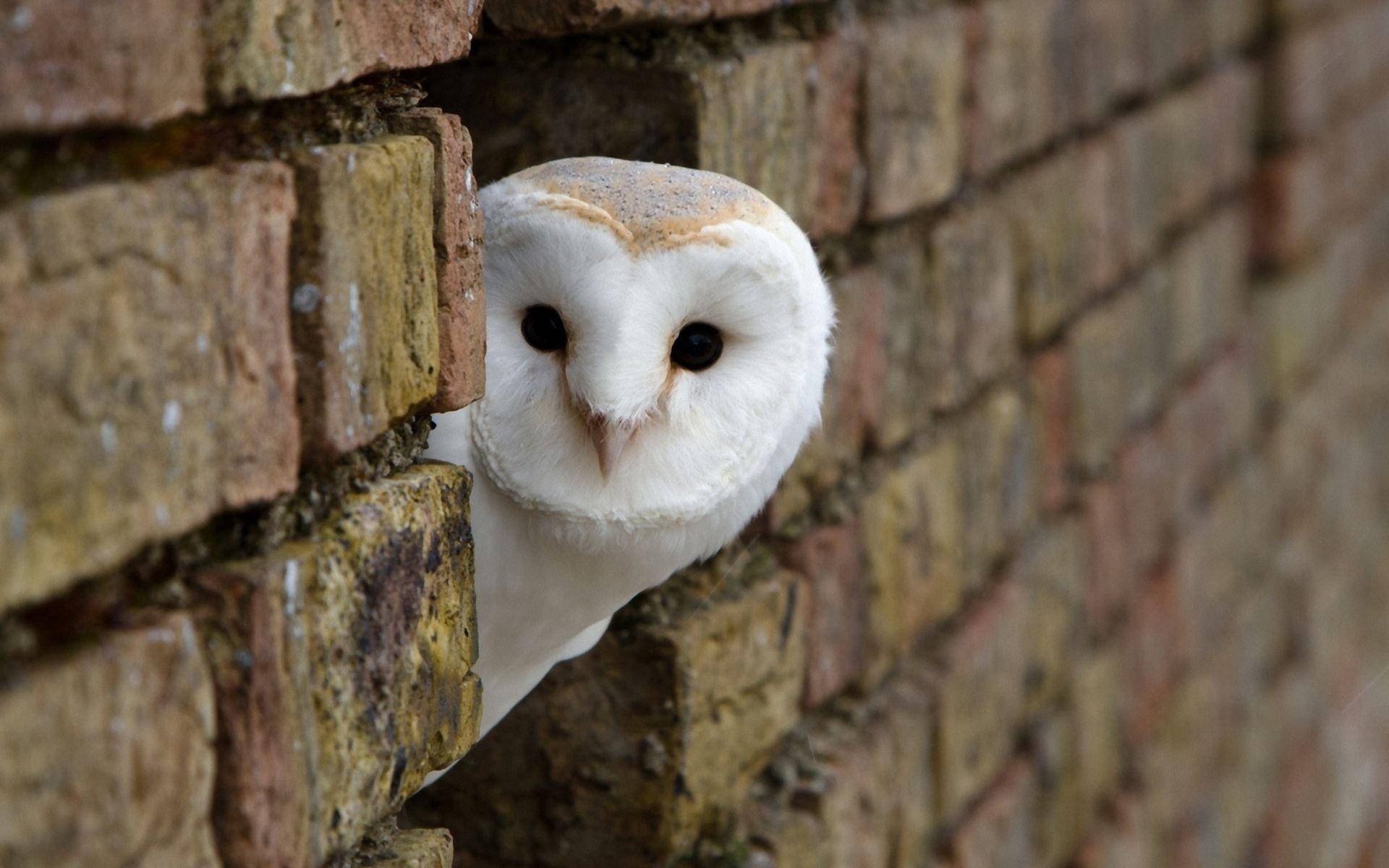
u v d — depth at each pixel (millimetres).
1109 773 1954
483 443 954
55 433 786
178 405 817
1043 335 1634
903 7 1299
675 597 1140
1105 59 1784
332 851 876
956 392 1392
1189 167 2240
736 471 976
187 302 818
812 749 1253
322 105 883
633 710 1122
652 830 1126
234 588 839
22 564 779
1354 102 3441
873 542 1288
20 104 779
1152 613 2105
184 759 823
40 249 782
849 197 1225
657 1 1063
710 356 971
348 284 872
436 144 908
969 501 1449
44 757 788
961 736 1439
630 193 946
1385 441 4035
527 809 1139
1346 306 3453
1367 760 3684
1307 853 3098
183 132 838
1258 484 2734
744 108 1112
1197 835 2350
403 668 900
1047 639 1684
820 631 1237
